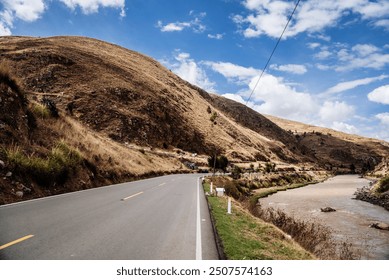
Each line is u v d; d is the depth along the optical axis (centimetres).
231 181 3838
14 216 845
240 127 15650
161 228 800
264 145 15200
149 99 9000
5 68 1777
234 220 1045
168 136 8606
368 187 5750
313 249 1127
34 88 7294
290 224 1355
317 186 6725
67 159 1648
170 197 1520
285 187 5744
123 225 812
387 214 2833
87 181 1772
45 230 712
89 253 570
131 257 562
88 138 2658
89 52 10144
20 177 1238
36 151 1512
